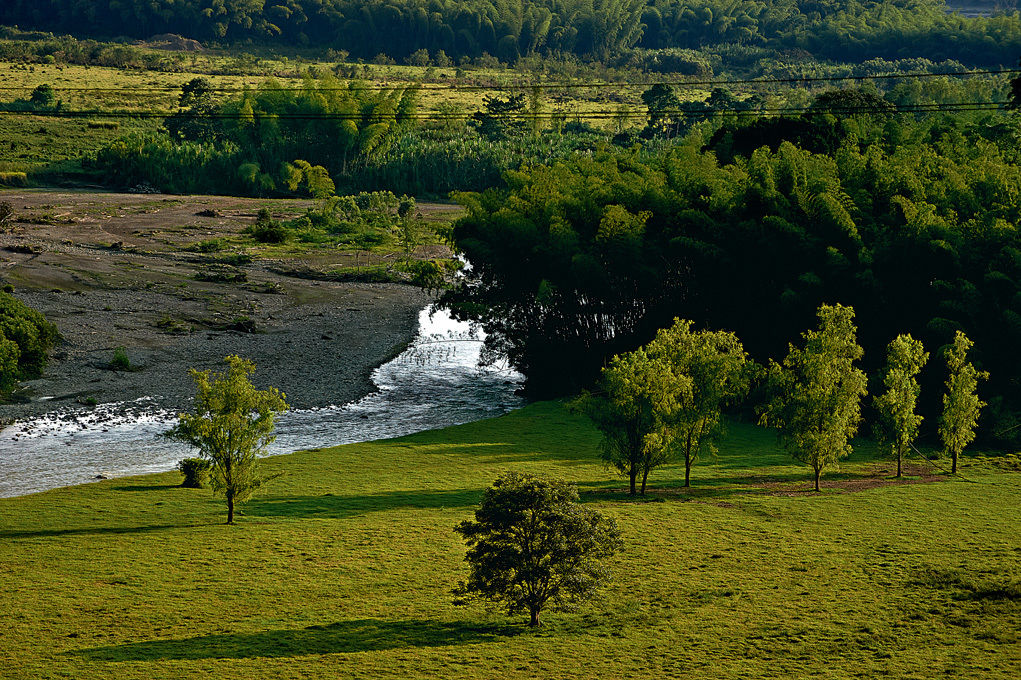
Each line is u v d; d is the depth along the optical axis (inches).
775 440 2640.3
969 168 3275.1
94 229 5698.8
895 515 1888.5
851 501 1995.6
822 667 1204.5
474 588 1334.9
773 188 3029.0
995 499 2018.9
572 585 1337.4
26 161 7593.5
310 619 1349.7
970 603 1422.2
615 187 3262.8
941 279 2780.5
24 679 1129.4
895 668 1197.7
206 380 1813.5
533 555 1321.4
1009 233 2731.3
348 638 1285.7
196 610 1373.0
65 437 2501.2
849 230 2819.9
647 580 1530.5
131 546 1641.2
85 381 2997.0
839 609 1407.5
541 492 1321.4
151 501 1950.1
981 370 2694.4
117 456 2353.6
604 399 2065.7
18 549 1619.1
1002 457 2466.8
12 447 2405.3
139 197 7116.1
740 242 2962.6
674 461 2111.2
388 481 2130.9
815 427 2086.6
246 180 7677.2
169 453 2388.0
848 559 1628.9
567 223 3161.9
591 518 1339.8
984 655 1236.5
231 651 1231.5
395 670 1180.5
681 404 2065.7
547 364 3211.1
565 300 3196.4
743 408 2896.2
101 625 1311.5
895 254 2792.8
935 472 2313.0
